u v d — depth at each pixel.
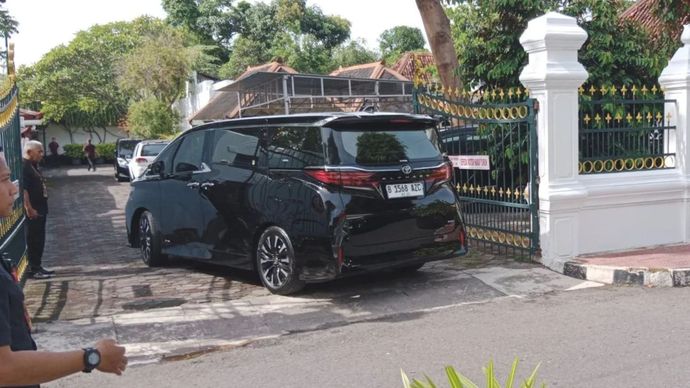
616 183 8.27
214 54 48.78
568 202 7.86
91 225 14.45
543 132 7.83
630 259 7.75
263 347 5.70
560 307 6.46
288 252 6.87
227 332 6.11
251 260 7.38
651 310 6.20
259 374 5.09
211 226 7.83
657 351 5.12
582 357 5.09
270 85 22.86
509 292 7.11
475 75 10.85
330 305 6.80
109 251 10.87
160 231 8.80
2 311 2.30
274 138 7.19
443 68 11.80
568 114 7.89
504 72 10.25
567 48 7.80
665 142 8.77
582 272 7.48
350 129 6.77
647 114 8.62
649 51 10.58
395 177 6.80
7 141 7.43
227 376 5.08
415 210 6.90
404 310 6.61
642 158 8.59
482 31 10.79
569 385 4.57
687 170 8.71
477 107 8.75
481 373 4.89
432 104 9.48
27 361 2.28
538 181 7.99
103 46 42.75
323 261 6.56
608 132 8.36
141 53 35.78
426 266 8.30
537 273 7.71
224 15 49.41
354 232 6.52
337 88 22.91
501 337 5.66
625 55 10.02
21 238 7.97
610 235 8.32
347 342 5.72
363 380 4.86
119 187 25.14
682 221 8.78
